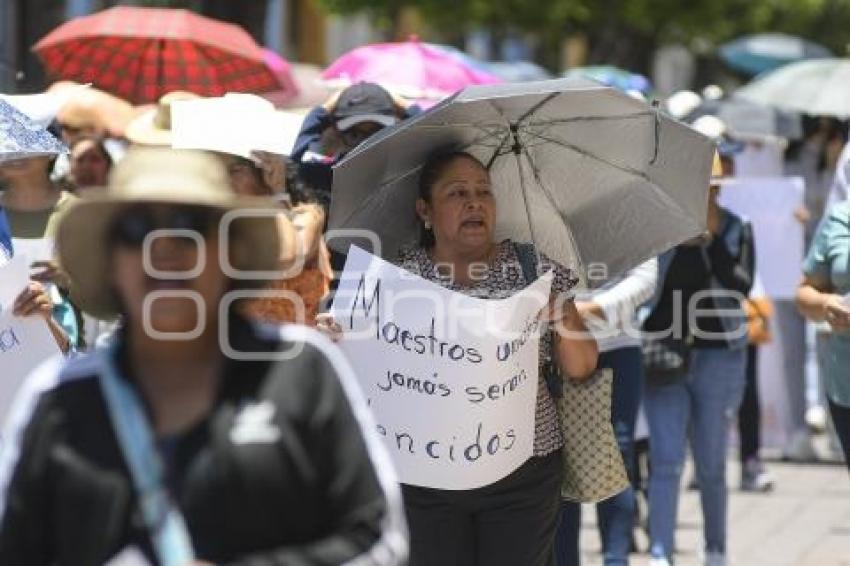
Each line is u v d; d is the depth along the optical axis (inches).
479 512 586.6
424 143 600.7
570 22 2770.7
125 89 1004.6
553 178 622.5
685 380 853.2
